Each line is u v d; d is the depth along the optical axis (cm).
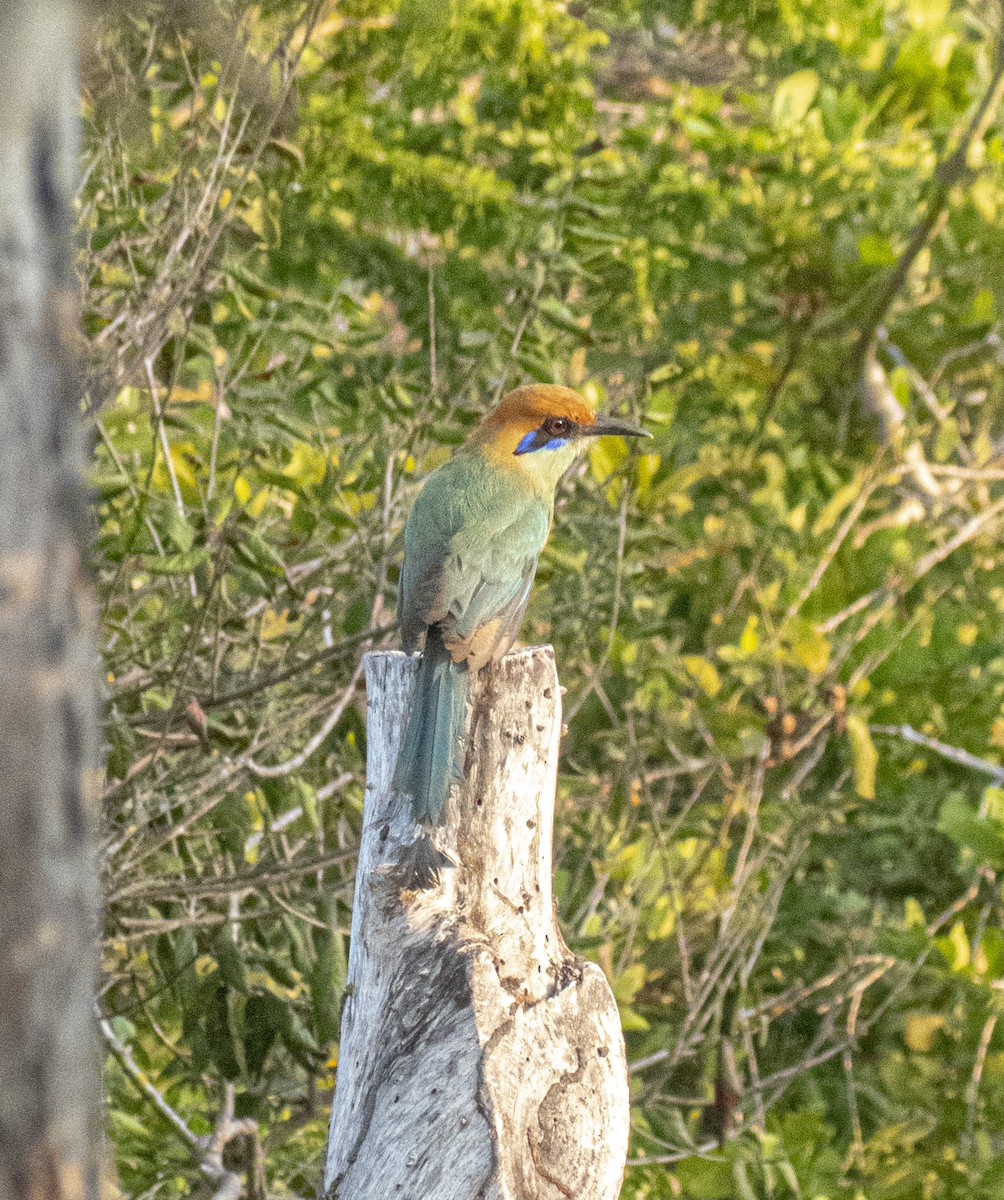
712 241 1473
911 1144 1285
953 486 1573
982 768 1403
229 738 960
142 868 990
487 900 671
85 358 885
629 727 1228
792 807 1342
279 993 1101
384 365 1370
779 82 1477
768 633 1324
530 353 1204
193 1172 1016
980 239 1565
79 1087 262
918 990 1386
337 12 1323
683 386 1488
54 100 247
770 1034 1416
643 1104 1193
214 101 920
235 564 1032
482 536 834
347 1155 614
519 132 1432
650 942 1316
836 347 1573
